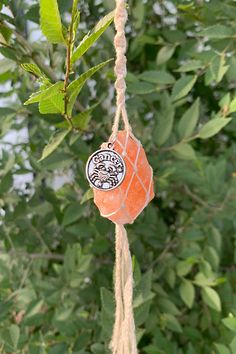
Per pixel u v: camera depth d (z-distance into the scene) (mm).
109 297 291
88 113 284
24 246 396
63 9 283
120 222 221
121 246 223
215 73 319
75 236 396
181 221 428
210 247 374
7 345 322
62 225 364
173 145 375
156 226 402
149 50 441
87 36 215
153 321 354
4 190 368
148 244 416
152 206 411
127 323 219
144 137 397
